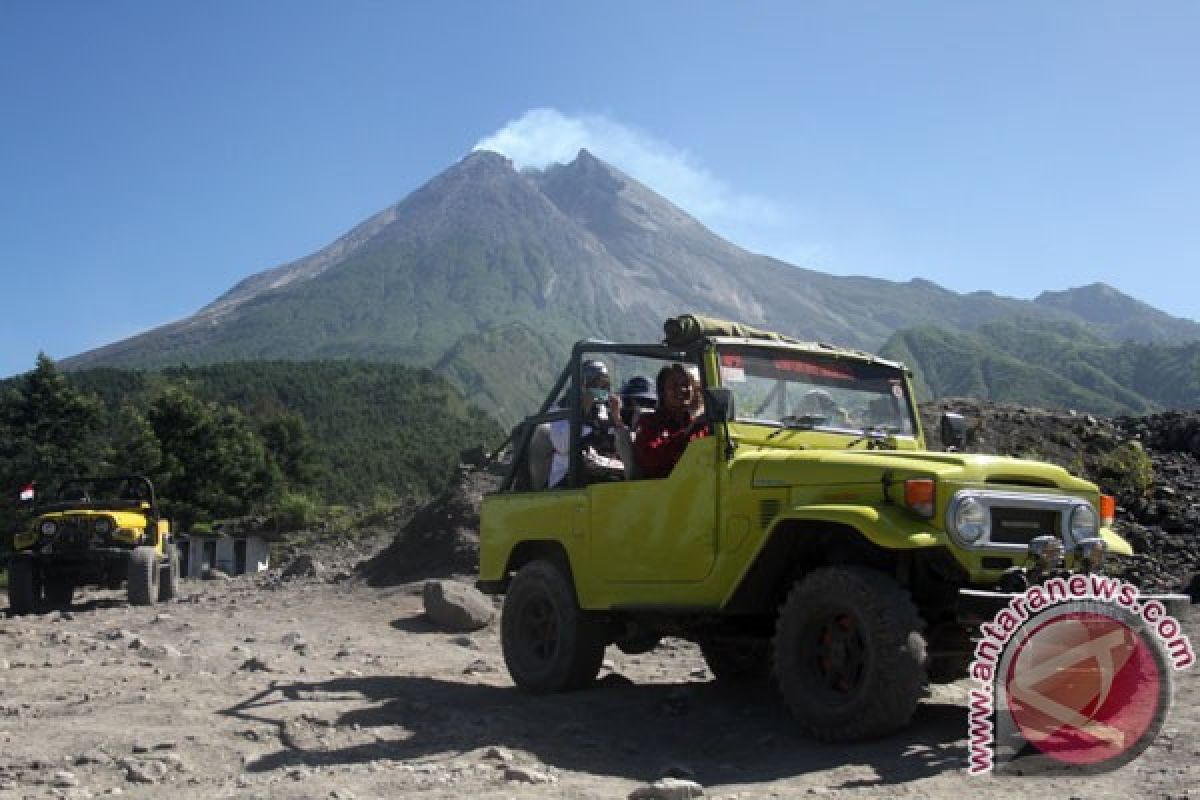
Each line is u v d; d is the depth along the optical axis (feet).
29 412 202.49
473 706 23.95
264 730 20.92
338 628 39.09
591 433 25.43
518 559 27.07
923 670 17.85
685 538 22.06
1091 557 18.24
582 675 24.86
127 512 58.54
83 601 61.52
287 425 277.03
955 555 18.25
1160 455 46.21
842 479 19.66
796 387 23.24
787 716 21.57
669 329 23.02
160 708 22.97
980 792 15.24
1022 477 19.36
